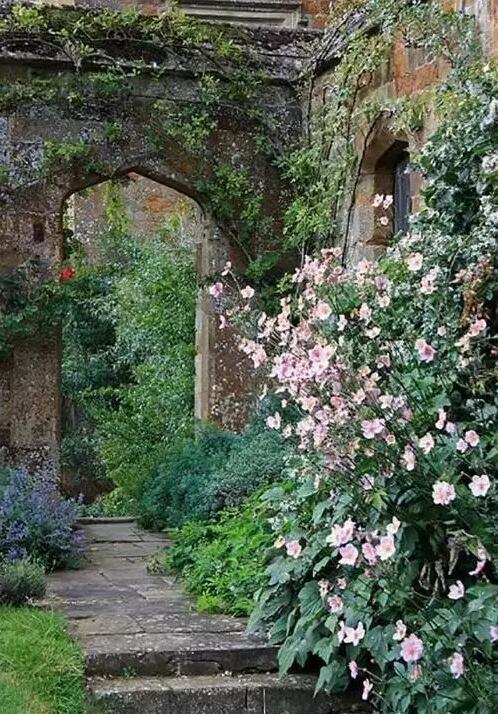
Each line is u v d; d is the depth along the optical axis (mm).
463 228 5840
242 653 5109
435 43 7410
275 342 5680
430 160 6008
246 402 9953
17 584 5898
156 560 7254
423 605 4395
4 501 7293
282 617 5207
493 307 5188
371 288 5160
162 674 5027
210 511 8047
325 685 4793
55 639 5078
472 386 4625
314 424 4602
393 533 4086
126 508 10734
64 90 9492
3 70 9461
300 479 5613
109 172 9664
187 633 5375
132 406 12797
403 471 4371
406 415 4438
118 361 13352
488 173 5379
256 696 4855
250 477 8062
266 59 10000
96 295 14023
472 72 6652
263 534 6391
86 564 7508
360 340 4992
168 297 11898
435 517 4398
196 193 9953
